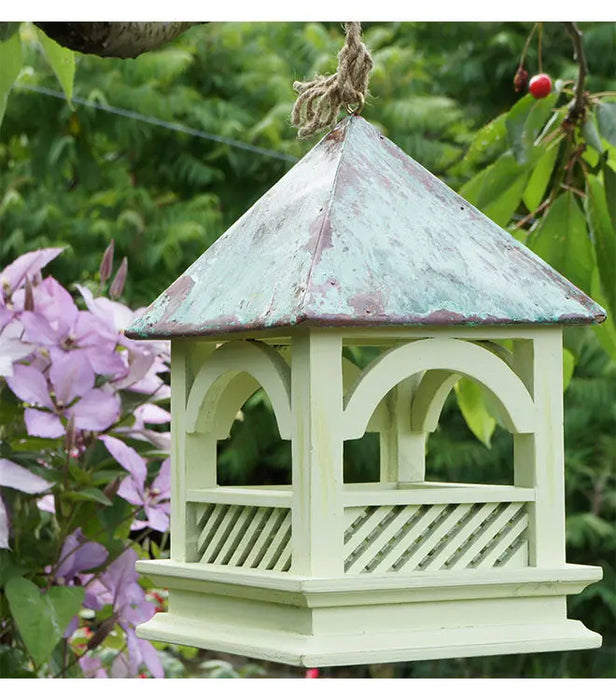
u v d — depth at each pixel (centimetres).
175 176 992
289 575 226
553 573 240
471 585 233
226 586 239
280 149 973
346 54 258
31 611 299
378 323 219
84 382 316
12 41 287
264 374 237
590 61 1009
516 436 246
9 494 318
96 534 331
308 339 225
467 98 1067
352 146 249
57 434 308
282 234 240
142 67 958
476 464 1003
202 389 252
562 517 244
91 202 979
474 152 371
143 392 333
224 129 963
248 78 994
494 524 241
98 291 348
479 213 251
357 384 228
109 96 951
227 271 246
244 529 248
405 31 1066
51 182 982
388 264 229
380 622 229
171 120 966
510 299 235
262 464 1013
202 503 257
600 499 1023
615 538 1007
